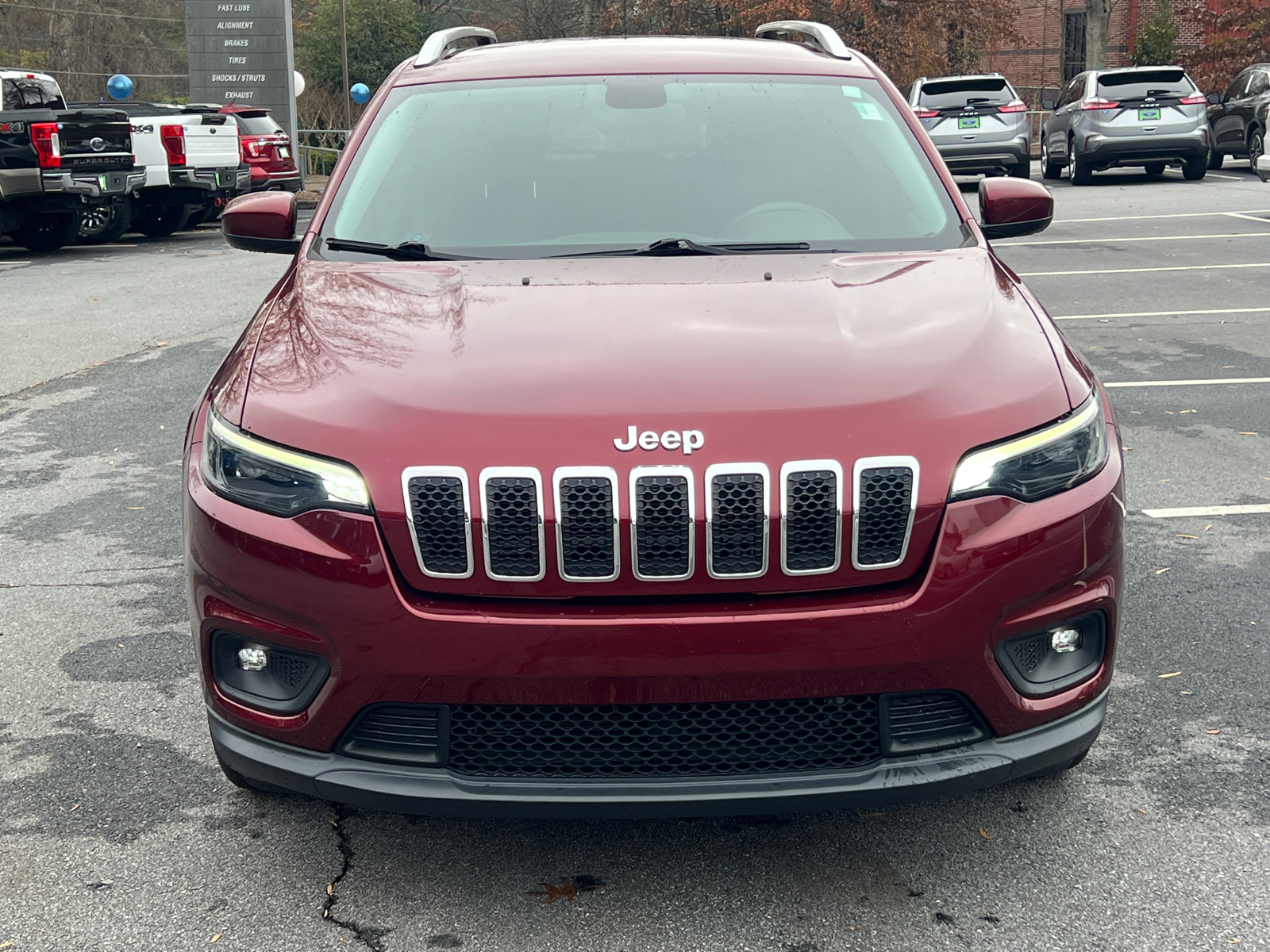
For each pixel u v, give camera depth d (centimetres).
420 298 310
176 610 439
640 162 381
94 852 294
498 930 264
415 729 255
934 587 247
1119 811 306
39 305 1113
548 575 246
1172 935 258
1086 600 263
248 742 267
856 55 443
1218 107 2225
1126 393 713
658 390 258
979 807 309
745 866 286
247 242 394
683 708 249
